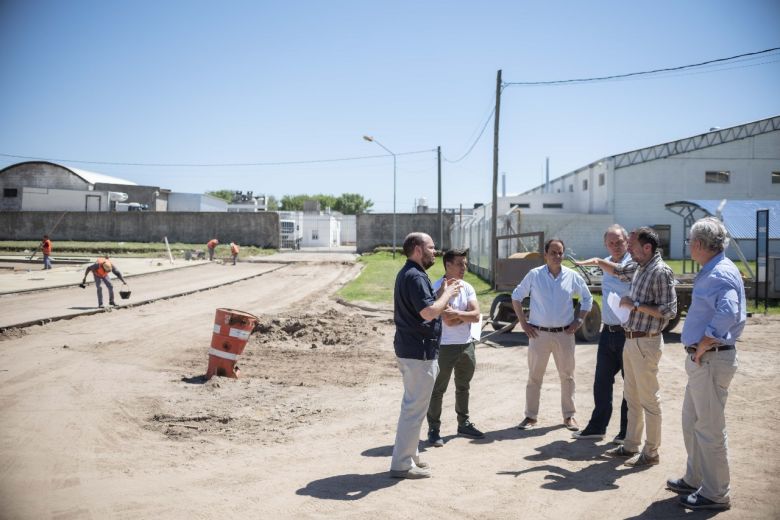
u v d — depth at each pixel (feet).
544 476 16.52
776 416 22.33
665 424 21.71
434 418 19.86
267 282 92.68
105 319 50.34
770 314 53.67
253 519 13.57
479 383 29.37
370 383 28.84
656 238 16.96
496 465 17.48
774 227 74.90
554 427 21.72
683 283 45.93
